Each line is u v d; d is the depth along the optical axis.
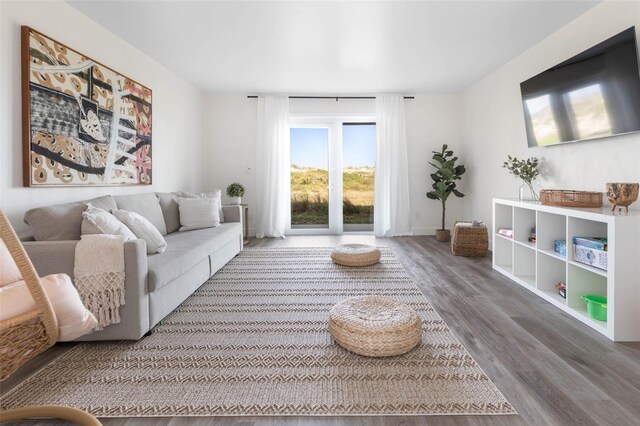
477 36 3.38
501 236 3.48
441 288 2.96
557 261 2.80
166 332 2.13
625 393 1.49
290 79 4.80
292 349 1.91
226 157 5.62
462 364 1.73
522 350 1.88
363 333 1.79
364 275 3.35
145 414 1.39
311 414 1.38
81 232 2.20
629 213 2.13
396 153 5.54
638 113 2.36
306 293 2.84
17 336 1.03
